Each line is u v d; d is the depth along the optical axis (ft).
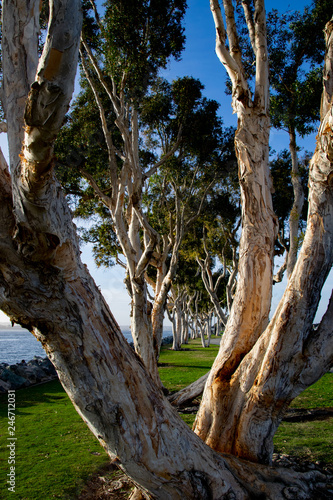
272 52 35.45
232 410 13.74
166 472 9.65
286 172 49.75
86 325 8.67
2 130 10.59
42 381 47.85
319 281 12.48
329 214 12.38
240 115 17.08
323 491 13.33
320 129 11.67
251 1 24.85
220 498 10.61
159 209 53.83
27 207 6.95
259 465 12.90
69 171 40.04
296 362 12.48
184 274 92.48
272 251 15.83
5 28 8.55
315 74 34.24
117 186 35.37
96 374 8.81
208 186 50.39
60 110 6.00
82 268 8.87
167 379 48.29
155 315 42.55
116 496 14.83
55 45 5.56
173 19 29.73
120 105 32.99
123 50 28.43
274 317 13.37
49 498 14.62
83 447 21.04
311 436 23.00
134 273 32.81
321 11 33.35
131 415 9.16
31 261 7.70
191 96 40.52
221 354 15.16
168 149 44.39
